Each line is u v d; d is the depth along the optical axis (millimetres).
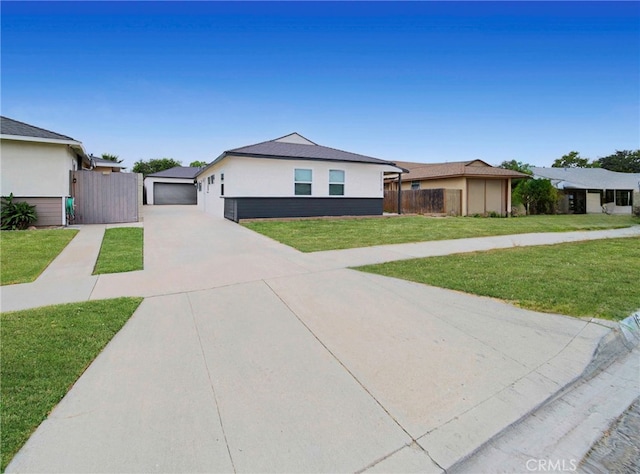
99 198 12805
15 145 10969
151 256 7090
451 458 1988
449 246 8469
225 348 3221
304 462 1913
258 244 8539
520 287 5043
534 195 21312
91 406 2348
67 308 4113
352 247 8203
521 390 2658
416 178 21516
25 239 8727
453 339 3453
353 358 3068
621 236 10828
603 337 3533
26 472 1783
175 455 1935
